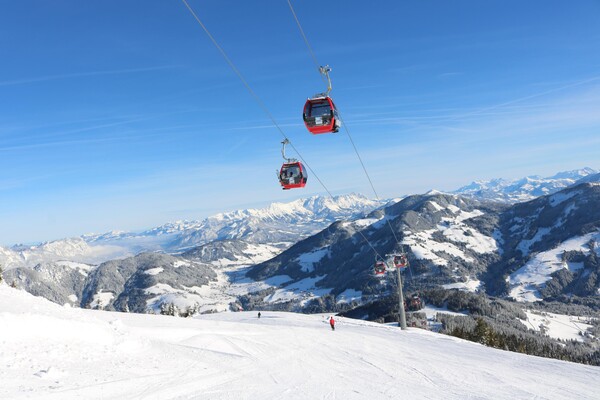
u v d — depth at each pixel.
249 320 73.31
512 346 101.50
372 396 14.67
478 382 18.05
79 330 16.66
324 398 14.00
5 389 10.34
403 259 61.97
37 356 13.27
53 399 10.37
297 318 74.81
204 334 28.83
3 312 14.93
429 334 50.84
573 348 159.88
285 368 18.88
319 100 17.34
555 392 16.69
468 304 191.12
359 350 27.41
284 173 23.91
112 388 12.12
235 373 16.56
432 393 15.66
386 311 191.25
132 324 32.81
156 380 13.81
